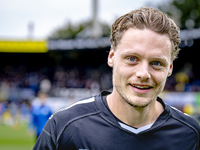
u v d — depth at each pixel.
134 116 1.42
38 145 1.46
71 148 1.41
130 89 1.33
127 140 1.41
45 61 20.91
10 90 16.08
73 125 1.42
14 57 20.55
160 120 1.50
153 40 1.29
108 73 19.02
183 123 1.55
